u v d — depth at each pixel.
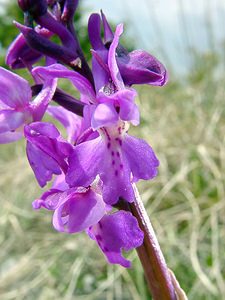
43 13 0.05
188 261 0.10
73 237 0.10
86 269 0.10
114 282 0.10
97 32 0.05
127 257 0.10
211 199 0.10
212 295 0.09
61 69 0.05
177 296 0.05
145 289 0.09
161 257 0.05
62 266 0.10
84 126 0.05
